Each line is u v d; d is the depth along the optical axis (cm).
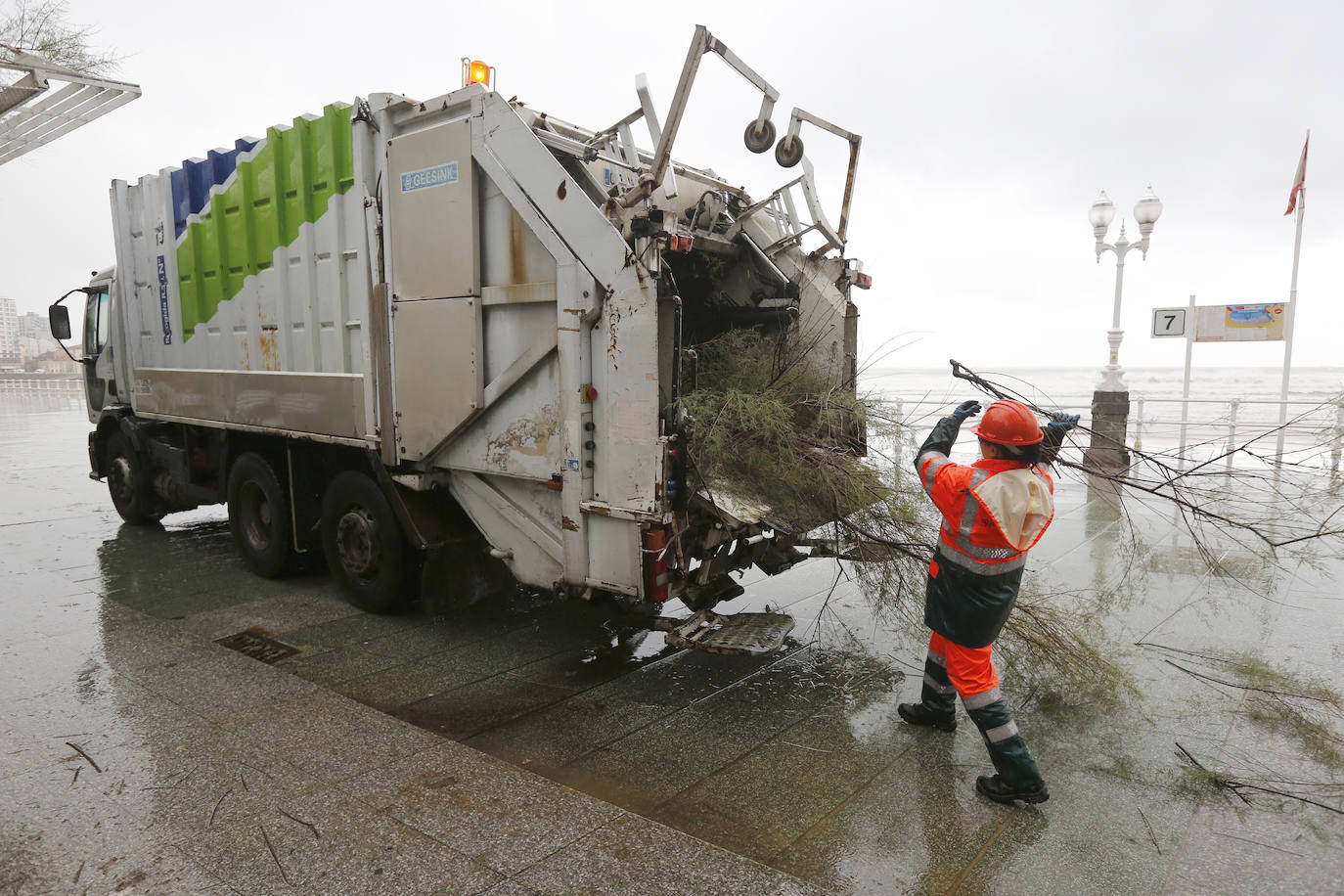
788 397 449
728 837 265
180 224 612
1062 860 251
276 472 560
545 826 263
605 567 373
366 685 400
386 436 456
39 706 360
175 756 312
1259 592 530
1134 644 437
